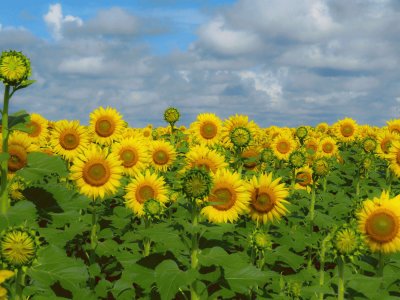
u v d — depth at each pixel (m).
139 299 1.72
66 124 2.86
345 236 1.41
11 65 1.32
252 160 2.40
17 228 1.25
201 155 2.04
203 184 1.41
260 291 1.71
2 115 1.35
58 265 1.30
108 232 2.17
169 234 1.40
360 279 1.47
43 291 1.47
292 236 2.09
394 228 1.67
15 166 1.63
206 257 1.38
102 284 1.83
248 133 2.38
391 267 1.74
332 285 1.58
